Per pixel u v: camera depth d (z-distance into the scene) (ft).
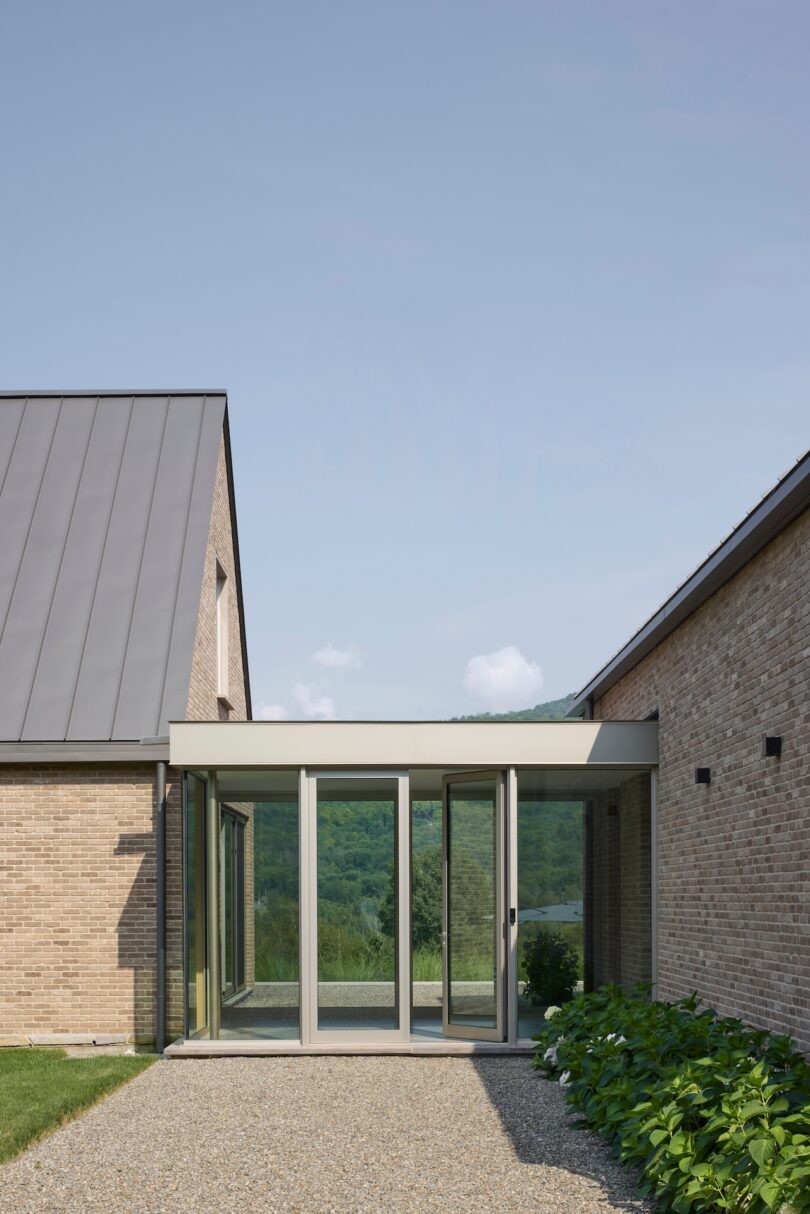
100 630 52.70
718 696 37.42
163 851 47.24
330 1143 28.43
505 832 44.47
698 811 39.52
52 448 60.13
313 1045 43.24
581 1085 31.53
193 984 44.78
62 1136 29.45
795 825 30.32
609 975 44.34
